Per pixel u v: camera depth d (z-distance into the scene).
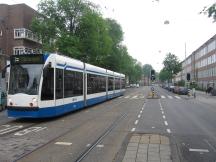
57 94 17.39
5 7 44.72
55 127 14.38
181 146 10.48
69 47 42.19
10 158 8.52
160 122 16.58
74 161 8.29
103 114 20.52
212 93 55.97
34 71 16.19
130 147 9.92
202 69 96.25
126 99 38.97
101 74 30.38
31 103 15.75
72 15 44.94
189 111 23.47
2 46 43.22
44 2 44.94
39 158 8.58
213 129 14.38
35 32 44.75
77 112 21.86
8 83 16.34
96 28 46.31
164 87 114.25
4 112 21.42
